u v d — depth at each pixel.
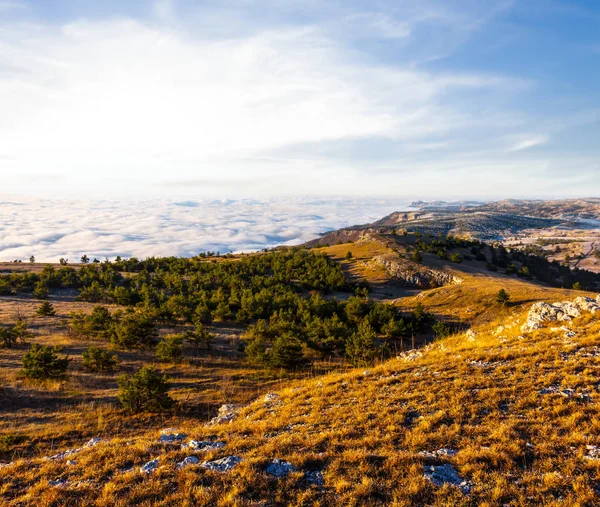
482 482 10.73
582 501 9.52
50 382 35.72
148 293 89.62
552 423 13.59
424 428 14.31
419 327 65.88
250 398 35.06
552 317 29.06
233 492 10.77
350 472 11.57
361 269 136.88
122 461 13.49
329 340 55.41
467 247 166.38
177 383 39.66
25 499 11.29
